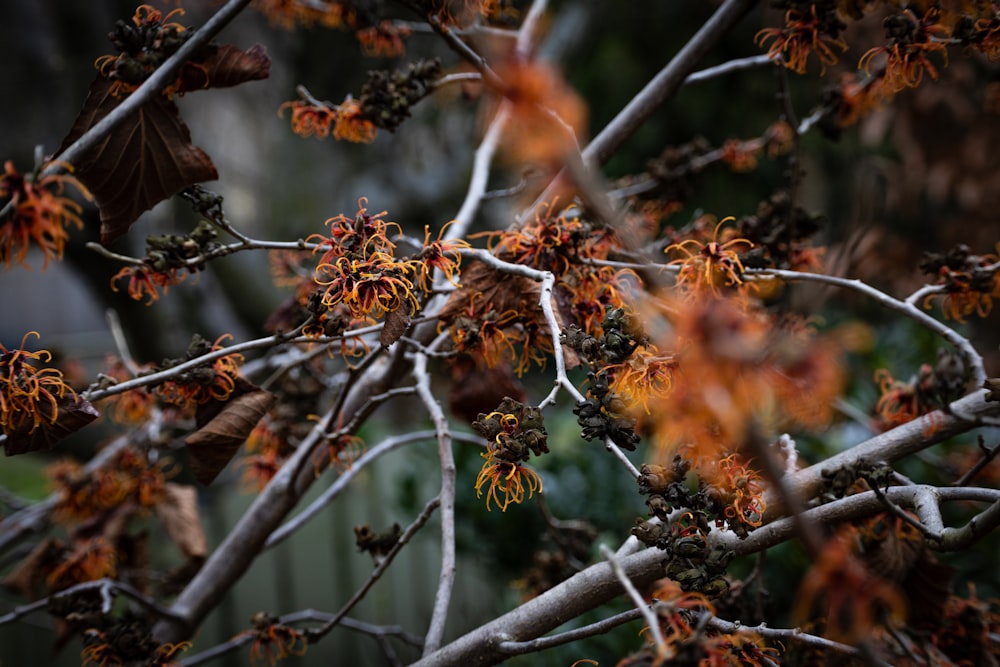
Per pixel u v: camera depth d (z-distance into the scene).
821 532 0.92
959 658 0.99
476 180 1.11
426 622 1.75
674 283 0.98
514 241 0.96
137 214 0.94
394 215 2.28
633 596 0.85
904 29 0.96
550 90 0.76
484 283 0.95
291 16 1.13
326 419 1.02
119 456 1.14
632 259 1.02
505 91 0.77
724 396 0.78
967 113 1.62
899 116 1.69
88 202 1.54
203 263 0.96
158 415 1.14
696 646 0.84
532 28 1.08
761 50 2.05
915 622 0.99
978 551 1.16
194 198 0.94
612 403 0.90
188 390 0.96
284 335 0.93
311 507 1.10
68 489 1.14
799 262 1.09
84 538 1.13
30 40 1.68
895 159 1.76
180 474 1.63
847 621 0.81
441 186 2.29
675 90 1.07
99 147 0.92
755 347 0.79
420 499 1.49
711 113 2.15
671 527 0.89
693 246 1.02
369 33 1.12
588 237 0.96
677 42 2.22
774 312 1.08
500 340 0.95
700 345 0.79
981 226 1.71
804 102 2.01
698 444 0.89
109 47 1.67
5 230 0.88
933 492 0.91
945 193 1.69
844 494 0.93
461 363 1.03
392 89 1.03
